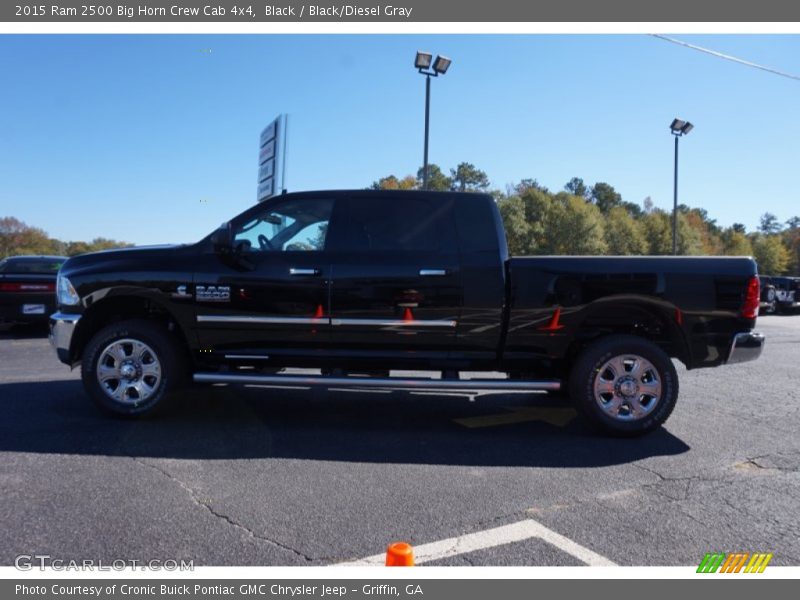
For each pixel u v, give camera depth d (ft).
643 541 10.50
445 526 10.94
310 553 9.88
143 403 17.11
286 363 17.40
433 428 17.54
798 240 333.62
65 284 17.29
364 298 16.66
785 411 20.26
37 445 15.07
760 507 12.05
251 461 14.23
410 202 17.35
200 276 16.92
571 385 16.75
